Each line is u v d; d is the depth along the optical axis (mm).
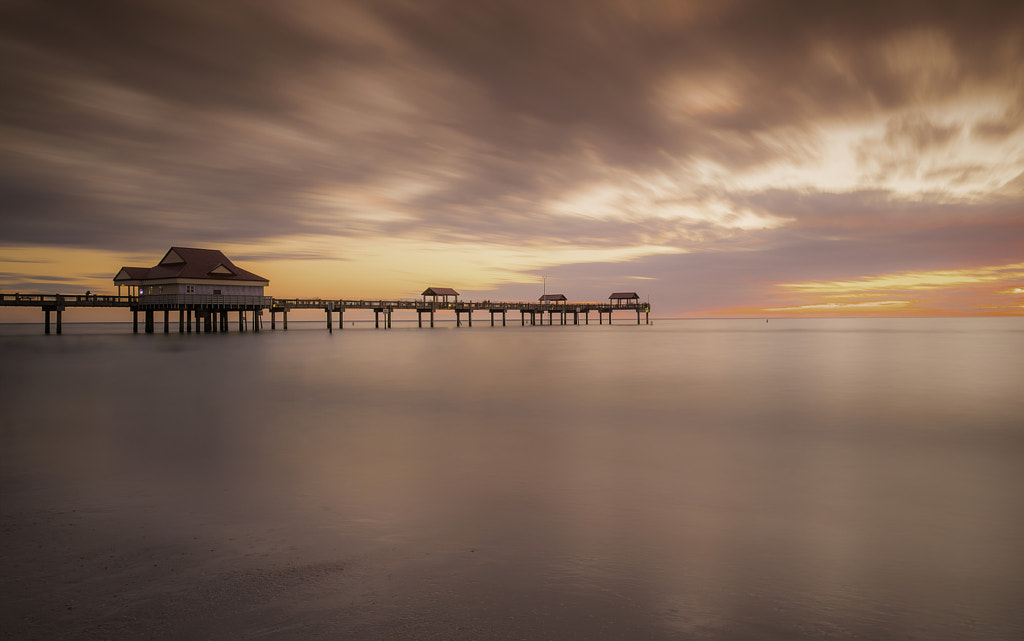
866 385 26719
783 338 81438
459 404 21078
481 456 13016
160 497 9898
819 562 7262
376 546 7754
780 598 6328
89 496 9930
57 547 7723
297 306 92875
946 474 11484
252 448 13773
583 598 6309
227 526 8500
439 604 6188
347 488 10477
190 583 6672
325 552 7547
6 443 14203
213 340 66250
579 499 9844
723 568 7070
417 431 16031
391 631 5664
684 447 13953
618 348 56781
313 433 15680
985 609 6117
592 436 15367
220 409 19766
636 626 5750
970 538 8078
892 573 6953
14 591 6496
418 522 8688
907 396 23031
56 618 5926
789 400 22047
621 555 7453
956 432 15836
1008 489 10461
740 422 17391
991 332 107250
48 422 17109
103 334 82938
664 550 7621
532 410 19750
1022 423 17156
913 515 9031
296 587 6574
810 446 14102
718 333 105312
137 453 13188
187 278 75625
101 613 6020
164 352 46781
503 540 7965
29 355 43312
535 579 6758
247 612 6035
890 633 5668
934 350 52531
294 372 32344
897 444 14258
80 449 13562
